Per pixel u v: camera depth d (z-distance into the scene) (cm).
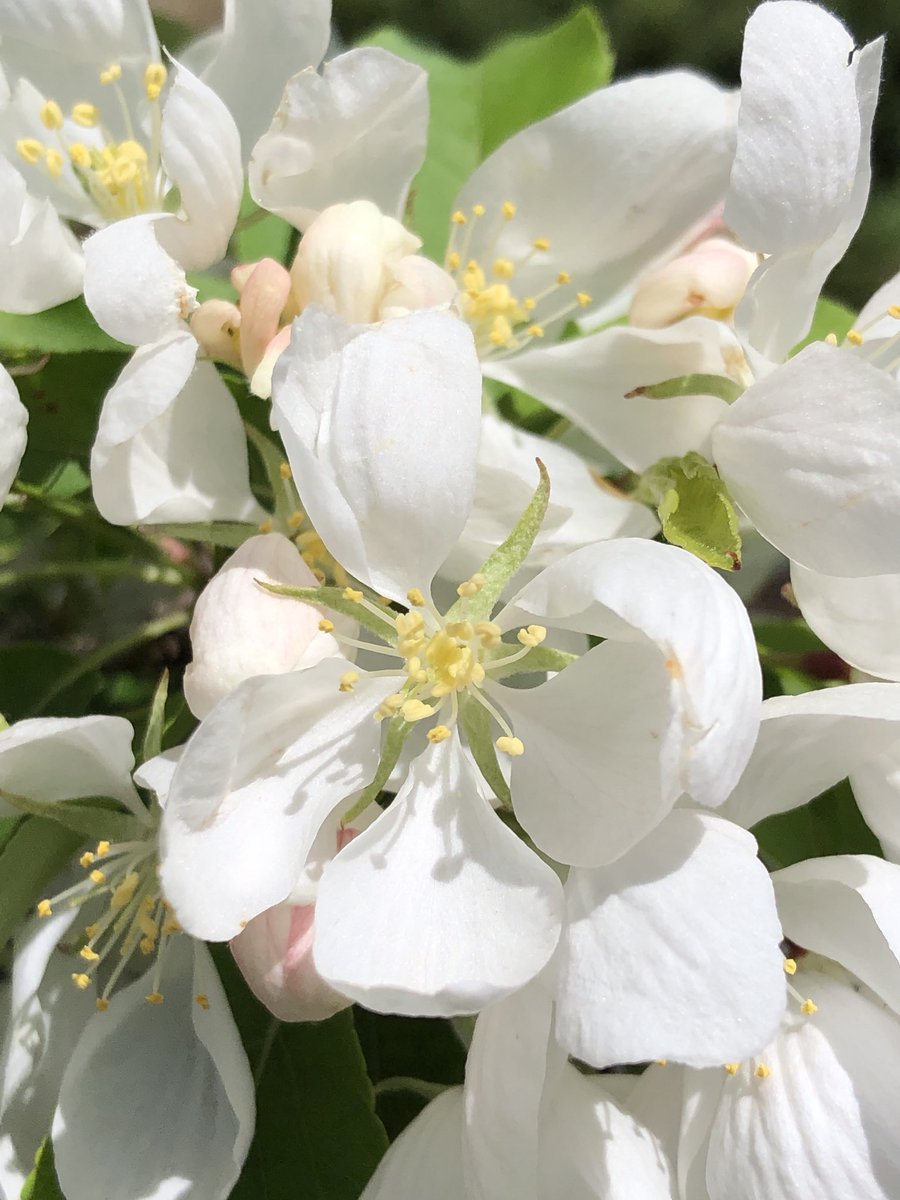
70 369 10
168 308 8
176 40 13
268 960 8
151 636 12
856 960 9
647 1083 9
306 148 10
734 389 9
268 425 10
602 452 11
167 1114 9
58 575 12
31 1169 9
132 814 9
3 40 11
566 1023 7
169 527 9
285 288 9
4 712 11
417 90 9
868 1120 8
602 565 7
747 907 7
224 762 7
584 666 8
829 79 8
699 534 9
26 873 9
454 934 8
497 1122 8
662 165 11
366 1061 10
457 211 11
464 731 9
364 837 8
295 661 8
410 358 8
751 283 9
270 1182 9
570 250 11
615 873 8
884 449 8
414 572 9
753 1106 9
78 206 11
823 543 9
